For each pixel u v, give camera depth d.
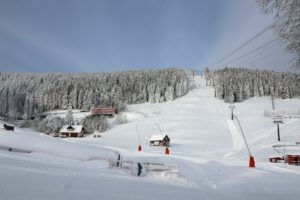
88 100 144.50
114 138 79.31
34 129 110.19
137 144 63.22
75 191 8.59
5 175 9.55
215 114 109.38
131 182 12.91
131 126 101.06
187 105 133.62
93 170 16.38
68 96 151.88
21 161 14.05
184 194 11.09
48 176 10.73
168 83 176.50
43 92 151.00
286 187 17.75
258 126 82.62
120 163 20.14
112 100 142.75
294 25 7.31
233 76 161.25
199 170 22.36
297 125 75.06
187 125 90.88
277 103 131.75
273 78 154.75
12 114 137.12
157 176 18.30
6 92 145.75
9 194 7.22
